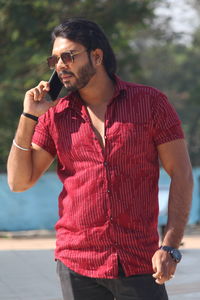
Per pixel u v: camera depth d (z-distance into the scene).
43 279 7.77
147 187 3.15
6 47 19.03
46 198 13.34
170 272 3.03
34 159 3.33
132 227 3.11
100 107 3.21
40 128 3.31
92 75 3.16
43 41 19.03
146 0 19.47
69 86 3.15
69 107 3.22
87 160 3.13
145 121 3.13
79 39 3.12
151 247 3.14
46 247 10.62
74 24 3.16
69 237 3.19
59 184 13.38
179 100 40.06
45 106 3.24
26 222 13.23
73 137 3.17
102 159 3.10
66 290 3.21
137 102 3.16
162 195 11.24
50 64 3.19
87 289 3.18
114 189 3.09
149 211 3.15
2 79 18.41
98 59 3.18
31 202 13.27
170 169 3.20
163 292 3.18
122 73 24.19
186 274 7.96
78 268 3.15
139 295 3.12
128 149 3.10
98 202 3.10
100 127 3.17
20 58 18.25
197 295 6.87
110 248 3.10
